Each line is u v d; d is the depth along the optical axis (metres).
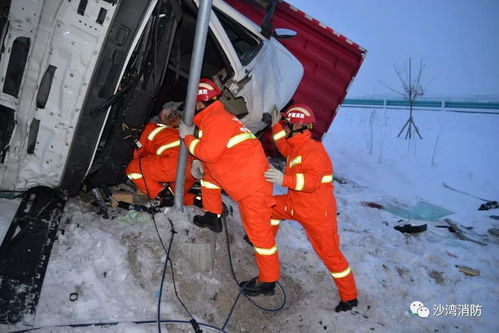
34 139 3.26
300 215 3.34
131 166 3.88
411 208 6.51
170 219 3.70
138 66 3.28
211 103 3.12
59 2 2.93
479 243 5.29
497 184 8.03
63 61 3.04
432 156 9.34
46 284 2.86
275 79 4.31
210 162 3.07
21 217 3.27
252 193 3.11
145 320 2.93
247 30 4.19
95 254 3.19
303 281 3.97
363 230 5.27
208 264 3.51
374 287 3.94
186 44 4.41
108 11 2.92
